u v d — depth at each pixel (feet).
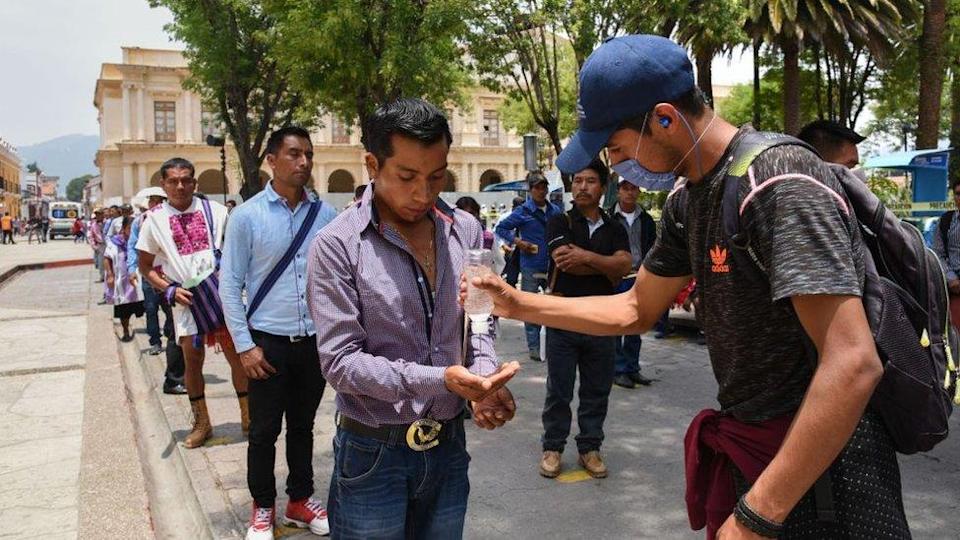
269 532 11.03
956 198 20.72
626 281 19.47
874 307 4.79
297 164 11.29
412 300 6.41
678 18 40.81
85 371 22.74
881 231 5.02
